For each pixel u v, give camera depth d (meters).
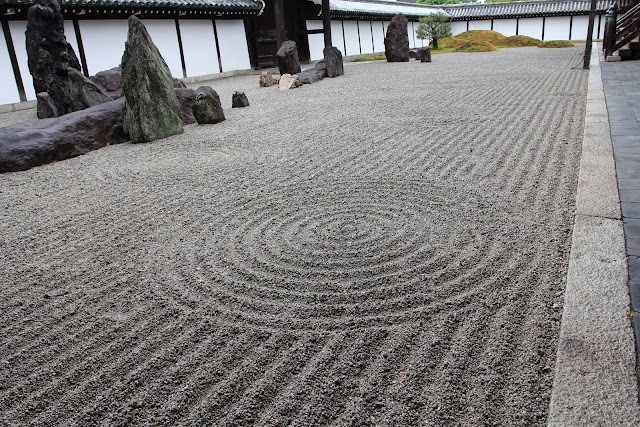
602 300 2.51
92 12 15.81
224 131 8.43
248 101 11.98
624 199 3.79
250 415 2.03
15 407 2.20
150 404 2.14
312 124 8.43
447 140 6.52
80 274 3.45
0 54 13.65
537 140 6.06
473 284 2.90
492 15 38.09
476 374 2.16
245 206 4.59
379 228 3.83
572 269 2.83
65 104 10.65
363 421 1.96
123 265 3.53
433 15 29.39
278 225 4.06
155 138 8.10
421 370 2.22
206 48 20.78
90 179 6.00
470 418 1.93
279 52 17.47
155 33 18.62
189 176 5.78
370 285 2.98
